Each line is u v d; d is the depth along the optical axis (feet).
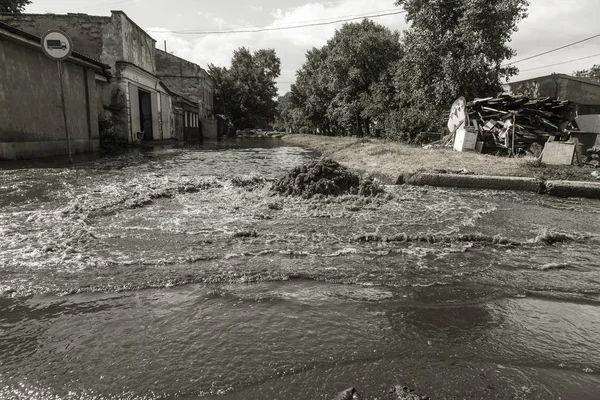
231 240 13.99
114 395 6.14
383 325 8.53
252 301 9.43
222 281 10.46
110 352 7.26
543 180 28.09
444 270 11.80
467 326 8.61
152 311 8.82
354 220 17.65
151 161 39.93
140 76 68.13
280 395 6.24
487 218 19.06
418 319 8.84
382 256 12.89
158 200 20.74
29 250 12.14
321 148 73.77
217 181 27.02
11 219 15.46
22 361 6.94
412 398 6.16
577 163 38.99
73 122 42.65
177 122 97.40
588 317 9.25
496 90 66.74
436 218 18.58
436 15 66.39
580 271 12.17
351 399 6.12
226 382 6.50
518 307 9.64
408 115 73.56
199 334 7.94
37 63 35.99
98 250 12.45
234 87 185.26
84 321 8.32
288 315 8.83
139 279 10.36
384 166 35.68
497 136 50.19
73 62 42.34
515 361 7.36
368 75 115.55
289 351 7.44
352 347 7.63
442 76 67.92
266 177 29.96
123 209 18.26
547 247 14.60
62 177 25.08
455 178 29.32
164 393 6.22
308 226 16.33
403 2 71.72
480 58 61.11
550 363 7.34
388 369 6.97
